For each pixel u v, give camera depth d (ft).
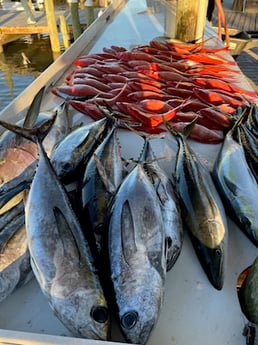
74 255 4.69
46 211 5.24
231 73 12.97
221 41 16.87
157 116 9.27
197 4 15.40
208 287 5.46
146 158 7.65
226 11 33.60
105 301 4.39
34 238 4.91
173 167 8.13
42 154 6.01
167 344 4.73
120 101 10.49
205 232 5.67
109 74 11.98
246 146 7.98
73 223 5.15
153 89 10.82
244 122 9.22
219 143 9.02
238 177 6.78
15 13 39.63
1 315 5.00
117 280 4.50
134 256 4.67
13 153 7.34
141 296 4.35
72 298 4.33
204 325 4.96
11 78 29.04
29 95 10.78
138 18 21.49
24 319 4.95
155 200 5.57
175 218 5.89
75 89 10.87
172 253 5.54
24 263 5.20
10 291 5.08
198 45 14.47
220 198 6.72
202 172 6.91
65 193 5.61
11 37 35.47
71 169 7.20
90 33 17.42
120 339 4.46
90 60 13.19
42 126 6.78
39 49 35.27
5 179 7.06
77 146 7.51
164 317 5.04
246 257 5.98
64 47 34.09
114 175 6.85
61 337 3.83
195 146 8.95
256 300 4.71
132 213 5.21
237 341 4.77
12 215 5.73
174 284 5.50
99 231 5.61
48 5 30.91
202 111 9.55
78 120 9.94
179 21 15.89
